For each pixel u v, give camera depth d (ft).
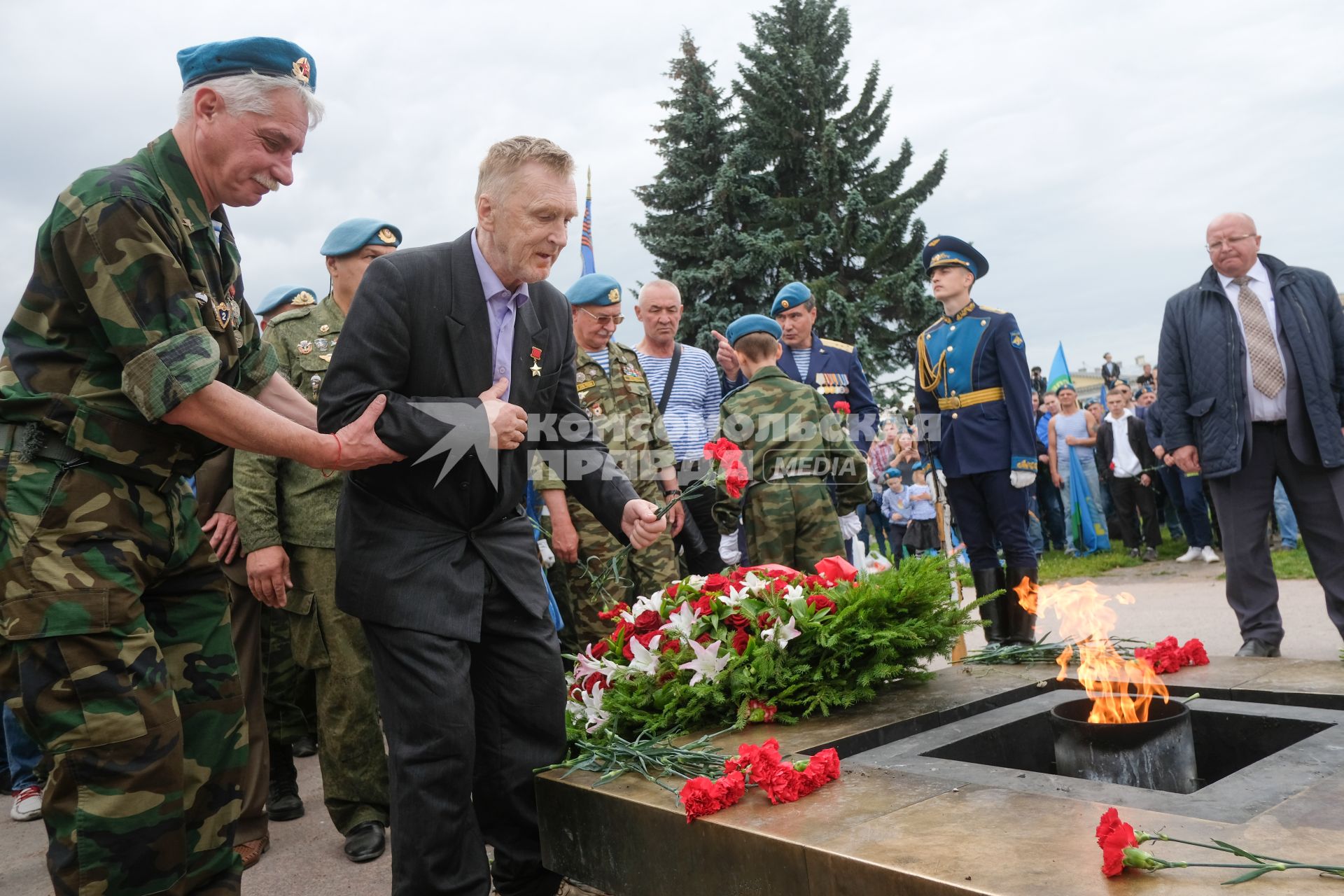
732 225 94.94
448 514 8.43
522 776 8.90
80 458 7.13
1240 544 17.10
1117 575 33.88
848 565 11.34
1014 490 18.07
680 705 9.71
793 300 21.25
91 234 6.89
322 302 13.43
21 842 14.14
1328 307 16.58
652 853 7.51
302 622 12.19
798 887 6.40
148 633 7.21
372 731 12.12
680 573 19.30
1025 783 7.31
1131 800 6.79
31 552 6.87
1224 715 8.73
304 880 11.23
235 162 7.65
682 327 90.38
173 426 7.51
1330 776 6.86
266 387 8.87
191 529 7.90
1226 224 16.89
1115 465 37.73
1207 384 17.15
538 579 9.16
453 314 8.43
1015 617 18.19
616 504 9.68
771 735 9.18
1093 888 5.35
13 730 15.52
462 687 8.20
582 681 10.36
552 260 8.46
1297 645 19.08
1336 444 16.20
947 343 18.80
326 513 12.12
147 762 6.95
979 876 5.61
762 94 99.81
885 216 99.04
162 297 7.02
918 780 7.54
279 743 13.97
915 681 10.82
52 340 7.14
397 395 8.03
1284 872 5.39
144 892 6.95
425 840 8.01
